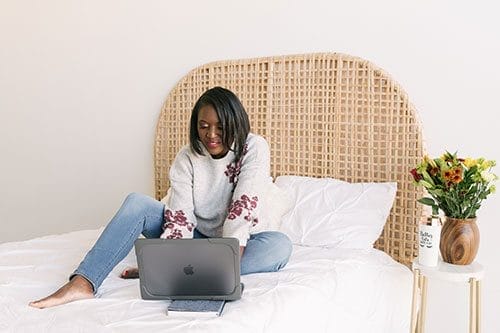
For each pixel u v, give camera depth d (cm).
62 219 330
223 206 192
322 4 236
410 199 218
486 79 203
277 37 249
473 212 180
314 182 228
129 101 298
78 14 308
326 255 193
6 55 334
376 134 226
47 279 166
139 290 158
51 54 320
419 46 215
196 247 141
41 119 328
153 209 180
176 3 277
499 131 203
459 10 206
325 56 235
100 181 314
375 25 224
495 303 207
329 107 236
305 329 149
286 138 248
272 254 174
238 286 144
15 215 346
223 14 263
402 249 221
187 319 133
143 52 290
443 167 179
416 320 189
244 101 258
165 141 286
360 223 207
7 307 143
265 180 189
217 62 264
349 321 168
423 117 217
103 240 163
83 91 312
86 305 144
